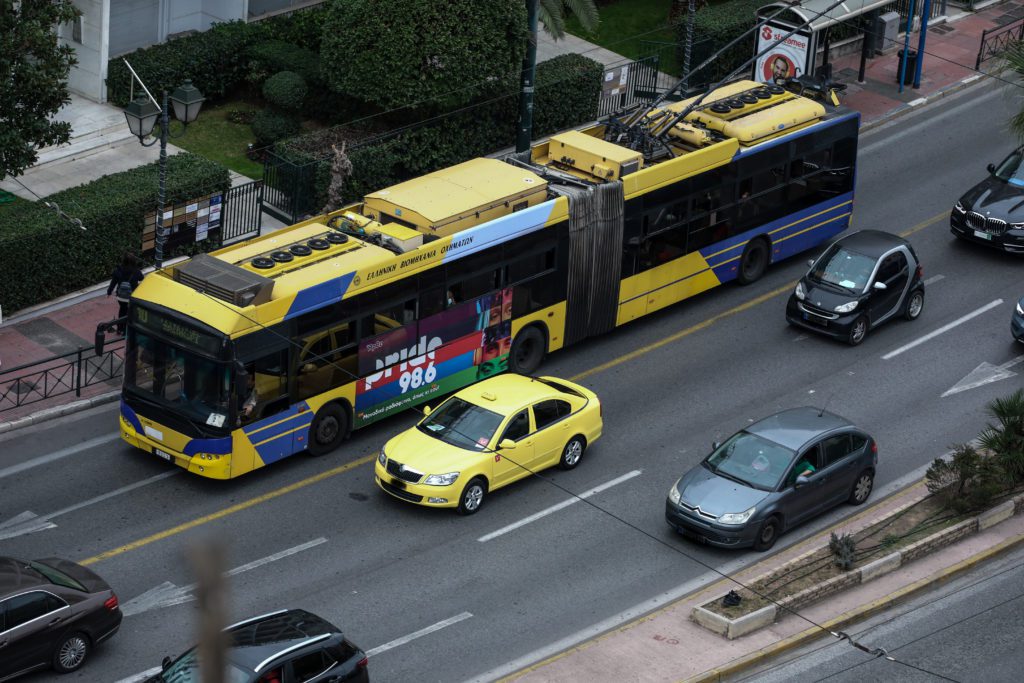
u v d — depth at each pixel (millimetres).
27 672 19266
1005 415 26484
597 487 26578
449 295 28094
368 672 20156
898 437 29000
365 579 23047
